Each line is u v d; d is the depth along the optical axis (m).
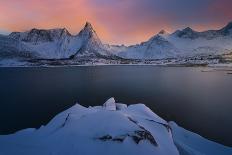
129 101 75.25
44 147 27.47
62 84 123.38
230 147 36.31
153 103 71.25
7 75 188.25
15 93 94.88
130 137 26.58
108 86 112.31
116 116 30.55
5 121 54.16
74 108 41.75
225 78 140.88
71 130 29.25
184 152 31.91
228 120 51.94
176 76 158.62
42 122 53.44
